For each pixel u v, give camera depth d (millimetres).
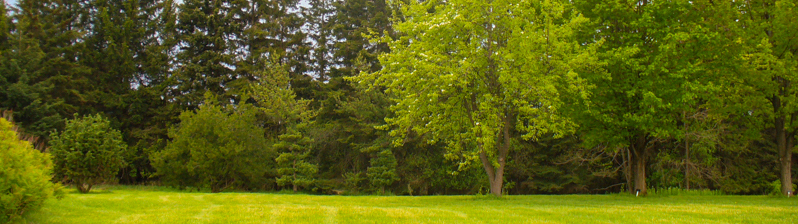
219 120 28000
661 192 24438
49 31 38531
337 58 42656
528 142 33906
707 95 16766
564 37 16375
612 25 17875
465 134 17484
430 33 15320
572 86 14703
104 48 40906
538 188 34812
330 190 32781
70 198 13273
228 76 38562
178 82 38250
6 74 32688
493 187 16938
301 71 42562
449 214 10961
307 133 33031
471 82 16781
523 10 15805
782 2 17078
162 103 39281
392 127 31656
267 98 32750
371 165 33375
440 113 17203
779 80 18703
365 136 33531
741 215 11086
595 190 35250
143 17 43406
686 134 21312
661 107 16203
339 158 35719
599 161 31078
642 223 9680
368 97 32594
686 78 16047
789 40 17500
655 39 17203
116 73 38844
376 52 36250
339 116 36438
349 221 9625
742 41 16875
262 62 37594
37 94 31797
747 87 17953
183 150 27141
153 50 40156
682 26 17344
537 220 9945
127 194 17641
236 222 9398
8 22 37312
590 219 10219
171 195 17297
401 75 15461
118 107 37031
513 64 15414
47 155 10430
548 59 15477
